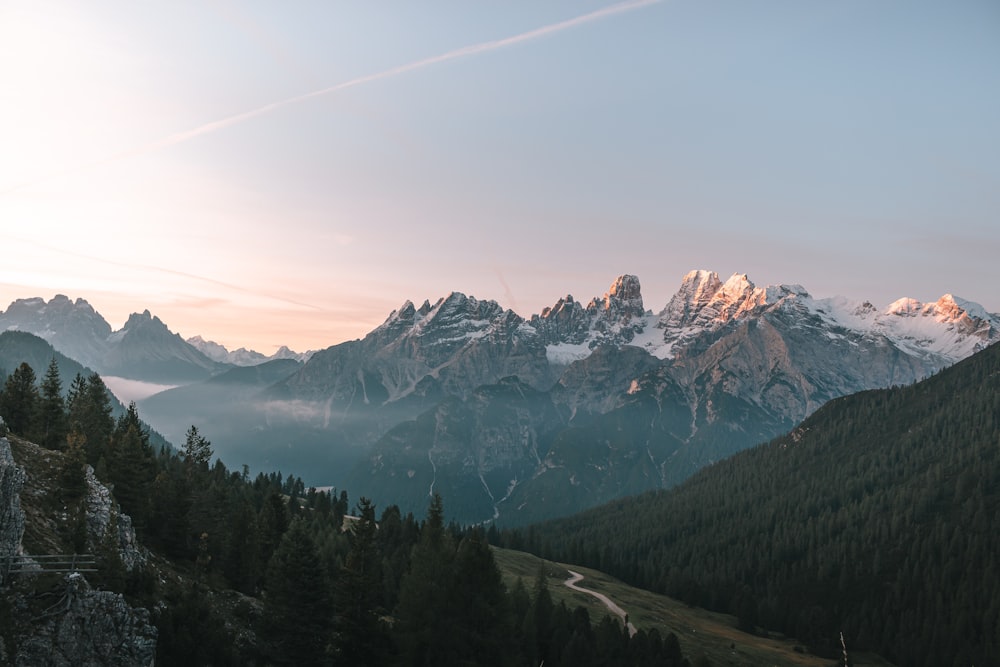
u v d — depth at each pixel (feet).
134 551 344.49
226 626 358.64
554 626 518.37
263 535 477.77
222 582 399.03
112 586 298.35
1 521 270.67
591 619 631.97
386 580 514.27
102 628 276.21
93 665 271.69
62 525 312.09
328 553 534.37
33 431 449.89
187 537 415.85
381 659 389.60
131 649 280.72
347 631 390.63
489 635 410.11
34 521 303.48
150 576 336.49
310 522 641.40
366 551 413.59
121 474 404.77
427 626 403.13
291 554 373.20
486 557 424.46
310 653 363.35
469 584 419.33
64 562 284.00
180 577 378.53
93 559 301.63
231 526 467.52
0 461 274.36
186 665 307.37
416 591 412.98
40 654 260.21
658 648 526.98
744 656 650.02
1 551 268.62
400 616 412.77
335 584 408.67
